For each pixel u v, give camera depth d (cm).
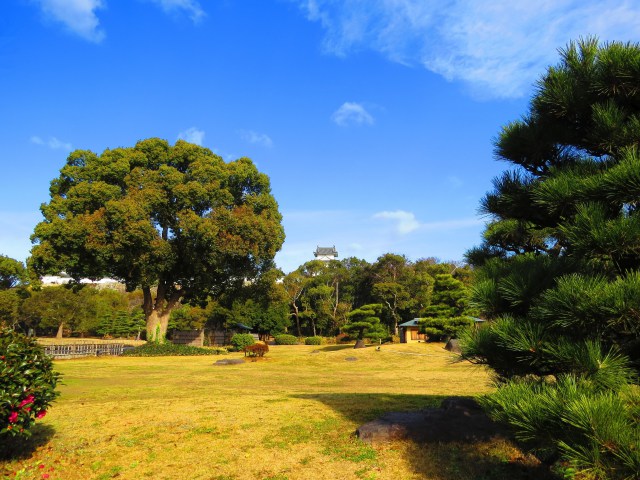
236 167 2942
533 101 511
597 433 283
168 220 2680
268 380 1458
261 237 2681
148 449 622
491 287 452
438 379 1488
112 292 5919
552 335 375
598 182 392
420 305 4397
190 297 3145
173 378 1508
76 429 711
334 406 873
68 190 2588
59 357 2462
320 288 5112
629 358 374
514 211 514
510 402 346
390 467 540
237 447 624
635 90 432
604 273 403
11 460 581
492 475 507
